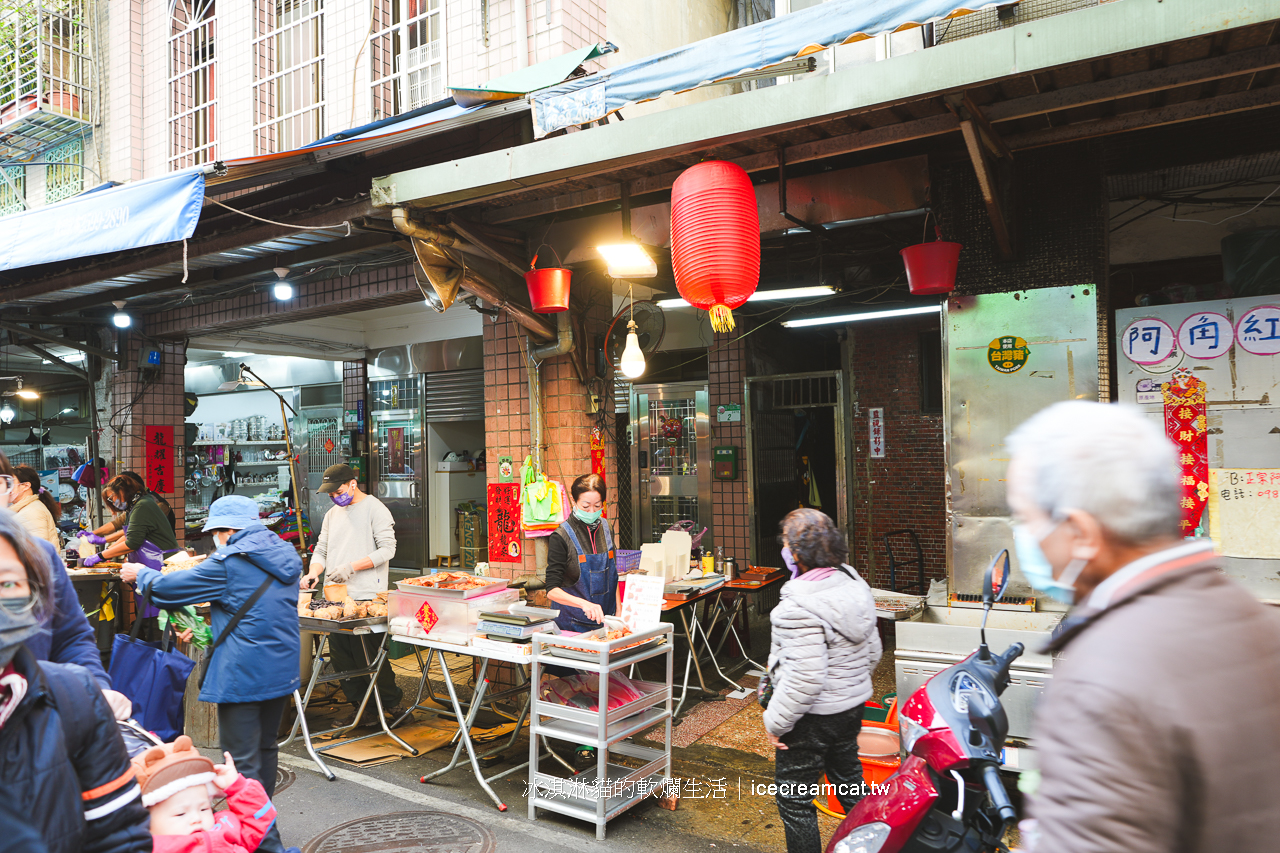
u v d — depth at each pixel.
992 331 3.97
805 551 2.87
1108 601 1.12
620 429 9.25
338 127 6.84
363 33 6.69
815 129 3.57
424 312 10.05
